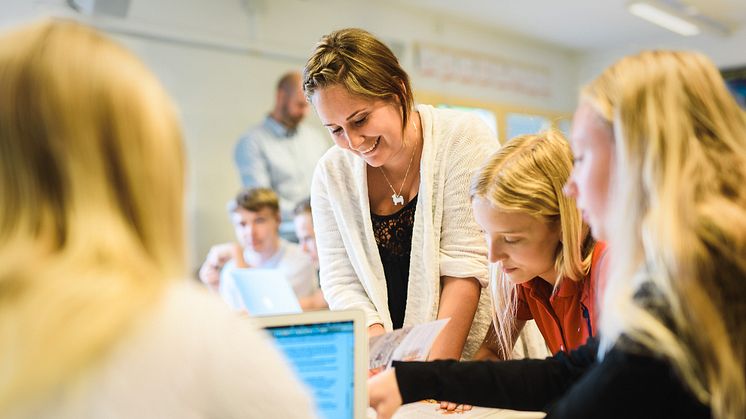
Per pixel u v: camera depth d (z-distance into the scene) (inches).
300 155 164.7
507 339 55.5
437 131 58.6
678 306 28.4
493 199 47.4
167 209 25.1
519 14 214.5
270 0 168.7
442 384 42.4
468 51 221.1
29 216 22.7
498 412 46.4
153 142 24.6
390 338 42.1
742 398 28.1
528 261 48.6
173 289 24.9
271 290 62.6
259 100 163.9
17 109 22.9
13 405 20.9
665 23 224.2
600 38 244.8
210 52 157.4
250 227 129.6
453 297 56.9
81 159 23.0
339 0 184.4
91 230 22.7
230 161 158.1
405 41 202.4
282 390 25.3
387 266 60.1
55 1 132.2
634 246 30.8
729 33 237.9
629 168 30.8
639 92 31.0
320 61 52.1
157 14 149.3
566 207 46.6
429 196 57.6
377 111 52.8
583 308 48.9
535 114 243.4
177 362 23.2
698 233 28.4
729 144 30.4
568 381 42.9
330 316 36.7
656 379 29.4
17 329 21.2
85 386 21.7
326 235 62.2
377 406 41.8
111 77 24.0
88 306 21.5
